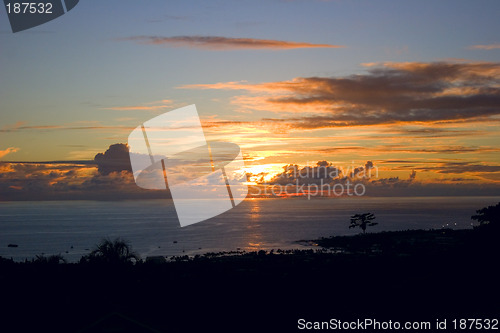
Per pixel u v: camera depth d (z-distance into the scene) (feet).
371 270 135.64
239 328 85.46
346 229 506.89
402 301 93.35
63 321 84.58
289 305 100.78
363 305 94.38
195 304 102.06
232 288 118.32
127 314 89.20
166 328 81.30
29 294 102.99
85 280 118.32
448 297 91.86
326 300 102.63
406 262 144.05
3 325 82.89
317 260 174.81
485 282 97.86
